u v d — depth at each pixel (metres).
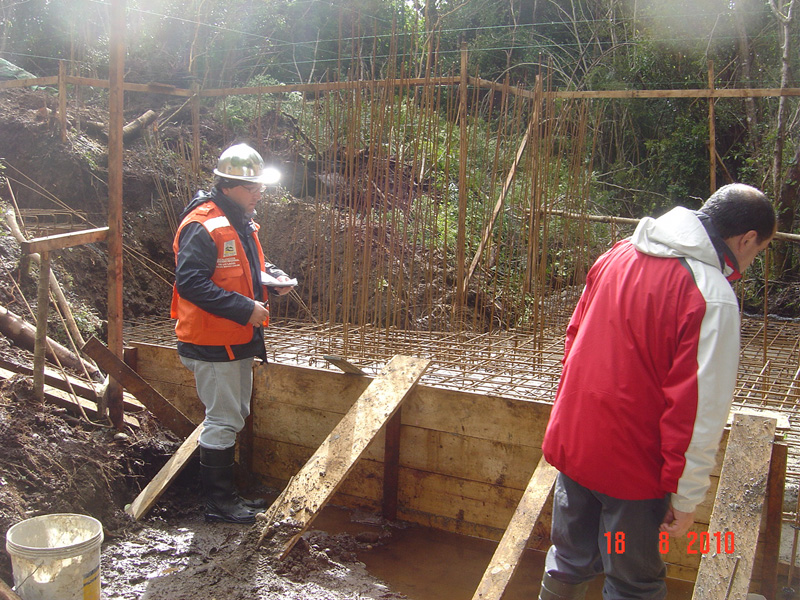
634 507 2.03
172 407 3.91
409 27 12.80
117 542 3.18
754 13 11.38
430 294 4.48
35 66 10.66
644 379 1.94
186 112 8.49
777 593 2.96
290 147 7.98
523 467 3.50
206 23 11.90
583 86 12.85
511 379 3.86
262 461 4.24
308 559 3.12
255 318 3.21
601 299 2.07
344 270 4.23
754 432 2.76
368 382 3.86
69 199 6.21
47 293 3.42
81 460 3.32
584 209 5.64
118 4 3.39
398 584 3.19
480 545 3.60
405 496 3.84
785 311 8.40
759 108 11.45
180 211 6.62
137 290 6.01
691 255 1.92
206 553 3.16
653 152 12.27
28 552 2.32
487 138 5.39
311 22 13.01
